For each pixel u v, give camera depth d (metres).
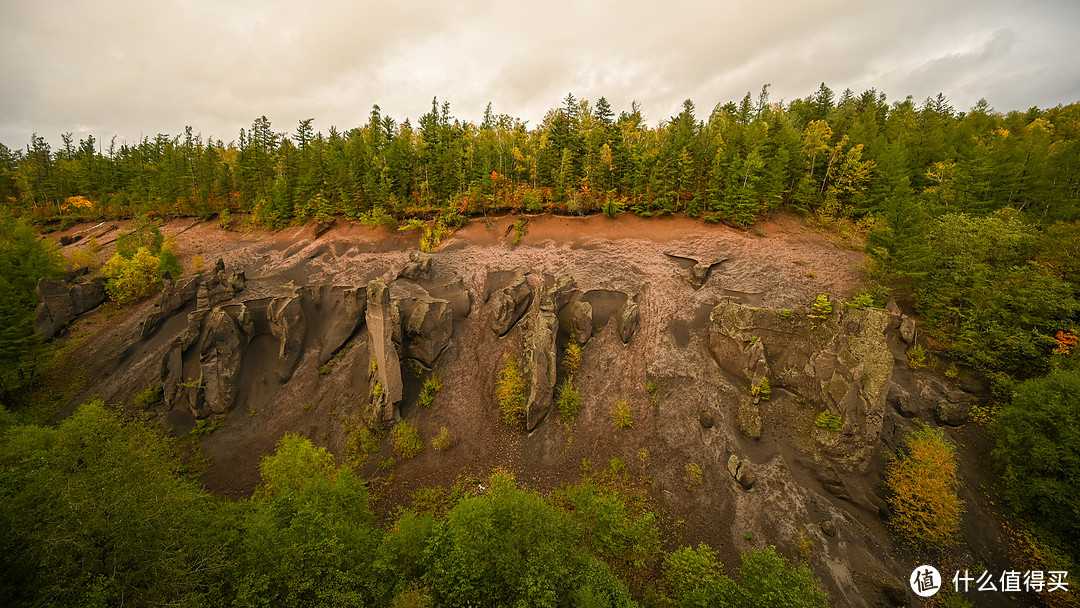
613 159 62.41
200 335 42.12
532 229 57.94
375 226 61.25
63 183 92.94
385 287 39.97
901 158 52.72
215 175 81.75
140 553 16.08
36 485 18.69
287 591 17.45
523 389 38.22
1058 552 25.91
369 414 37.84
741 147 61.66
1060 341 31.70
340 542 20.00
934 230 39.53
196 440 37.75
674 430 35.34
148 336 46.16
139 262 54.50
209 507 22.28
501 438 36.97
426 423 38.38
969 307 37.22
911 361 36.66
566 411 37.28
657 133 78.75
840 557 27.02
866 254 45.19
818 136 60.28
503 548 20.11
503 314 43.94
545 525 21.06
